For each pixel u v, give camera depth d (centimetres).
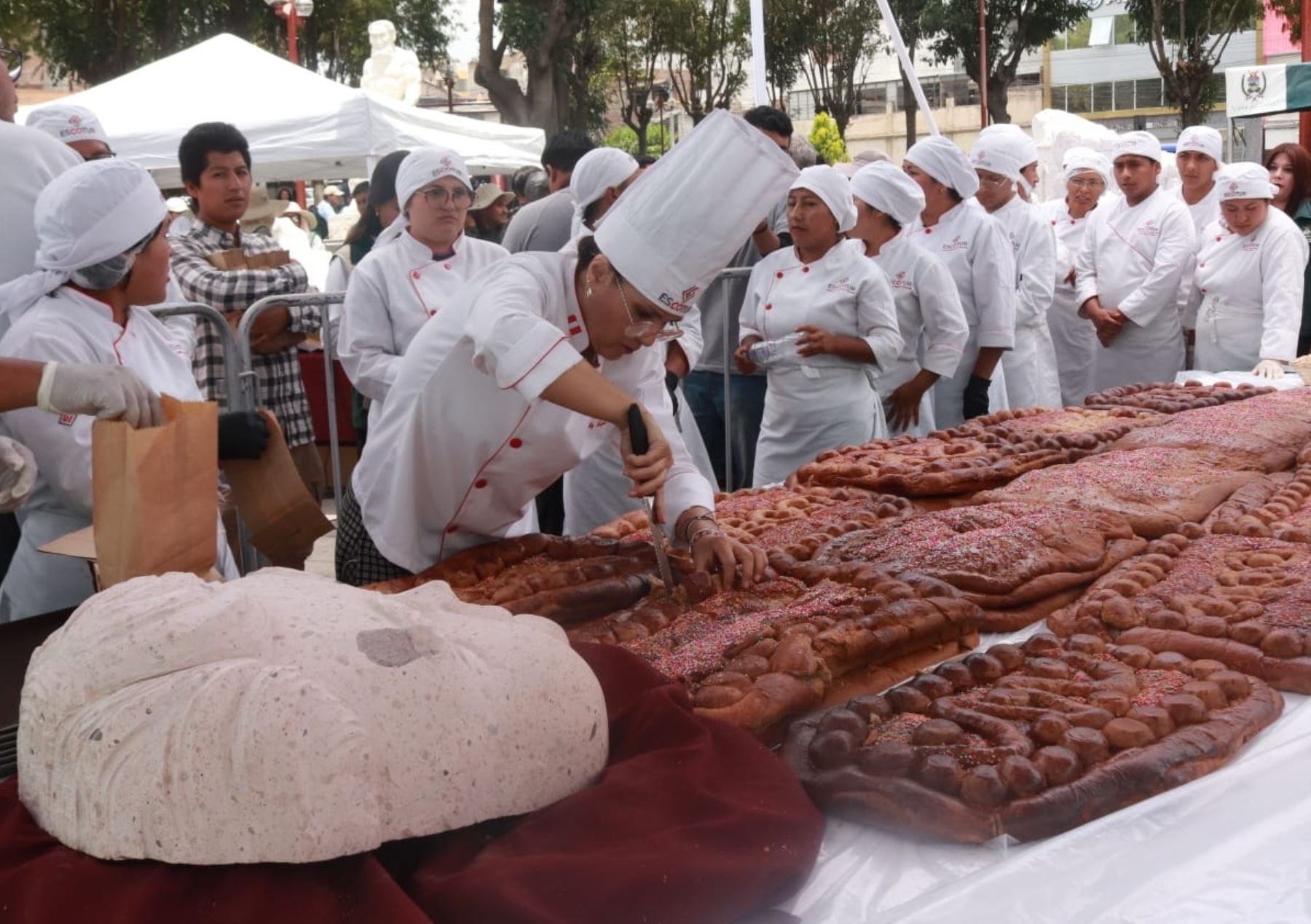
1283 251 586
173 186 1014
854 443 464
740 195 209
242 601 137
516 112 2553
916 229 554
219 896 122
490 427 244
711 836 138
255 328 464
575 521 444
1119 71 5041
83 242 256
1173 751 164
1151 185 654
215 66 932
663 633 215
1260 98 1073
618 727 166
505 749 139
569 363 208
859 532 266
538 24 2481
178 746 124
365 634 138
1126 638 208
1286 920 134
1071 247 736
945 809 151
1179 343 659
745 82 3675
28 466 216
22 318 262
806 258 464
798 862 138
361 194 916
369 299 396
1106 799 156
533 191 812
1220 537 260
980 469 319
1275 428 356
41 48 2408
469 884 126
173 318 383
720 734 162
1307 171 709
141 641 133
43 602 279
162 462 193
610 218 219
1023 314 609
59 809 131
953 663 195
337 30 2862
